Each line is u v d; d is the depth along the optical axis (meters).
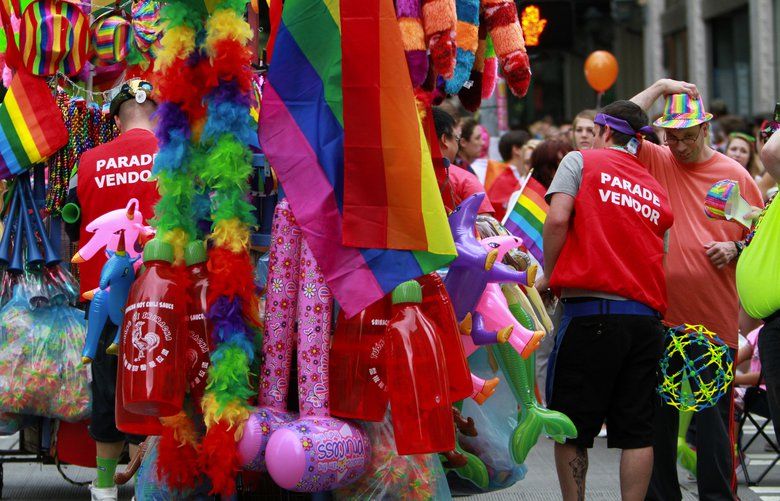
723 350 8.49
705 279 8.84
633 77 44.50
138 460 8.38
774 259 7.76
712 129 19.86
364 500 6.89
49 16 9.46
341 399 6.69
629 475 8.02
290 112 6.76
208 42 6.66
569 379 8.02
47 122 9.38
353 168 6.61
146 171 8.75
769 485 10.87
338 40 6.65
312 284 6.71
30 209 9.45
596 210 7.92
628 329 7.87
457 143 9.51
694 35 37.16
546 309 9.97
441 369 6.53
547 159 12.14
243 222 6.71
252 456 6.56
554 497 9.74
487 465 8.75
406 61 6.64
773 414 7.80
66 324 9.13
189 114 6.79
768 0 32.25
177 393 6.49
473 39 7.53
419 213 6.59
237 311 6.64
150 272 6.61
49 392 8.98
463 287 7.54
